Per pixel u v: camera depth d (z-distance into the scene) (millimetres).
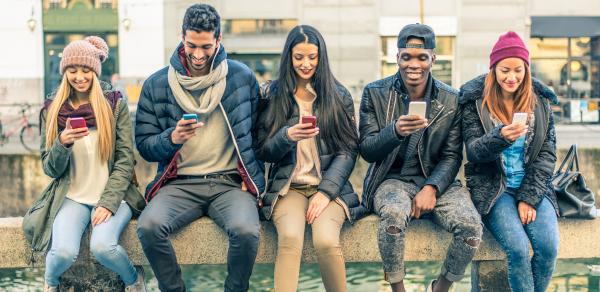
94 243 3742
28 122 16953
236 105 3979
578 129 17234
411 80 4008
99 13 21625
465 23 21328
